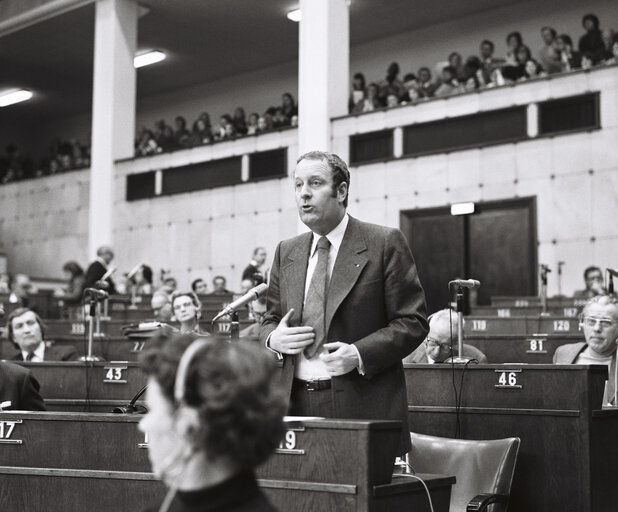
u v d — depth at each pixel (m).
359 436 3.30
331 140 17.34
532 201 15.30
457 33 20.62
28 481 4.12
